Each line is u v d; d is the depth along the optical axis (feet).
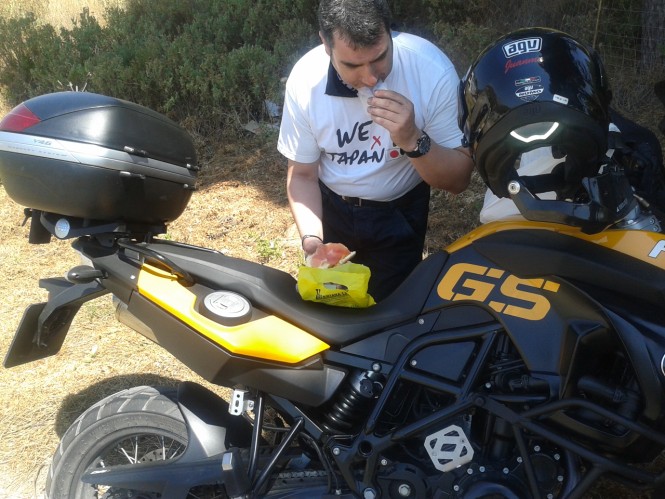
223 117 22.06
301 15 24.00
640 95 19.43
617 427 7.77
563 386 7.72
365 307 8.79
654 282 7.45
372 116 8.68
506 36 8.10
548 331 7.83
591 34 21.03
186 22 25.77
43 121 8.73
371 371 8.46
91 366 13.37
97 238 9.18
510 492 8.15
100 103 8.91
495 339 8.20
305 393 8.49
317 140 10.19
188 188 9.62
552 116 7.37
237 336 8.46
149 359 13.51
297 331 8.57
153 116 9.29
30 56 25.90
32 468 11.30
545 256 7.93
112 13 26.68
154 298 8.75
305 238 10.27
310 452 8.98
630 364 7.53
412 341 8.37
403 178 10.39
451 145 9.75
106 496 9.25
